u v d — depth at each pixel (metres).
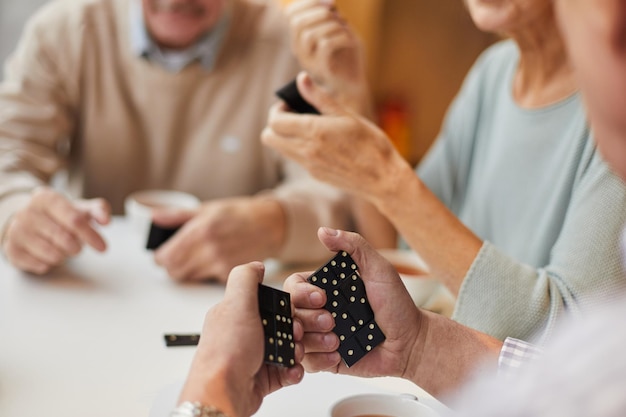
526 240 1.20
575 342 0.53
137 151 1.83
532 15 1.14
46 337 1.04
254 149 1.85
